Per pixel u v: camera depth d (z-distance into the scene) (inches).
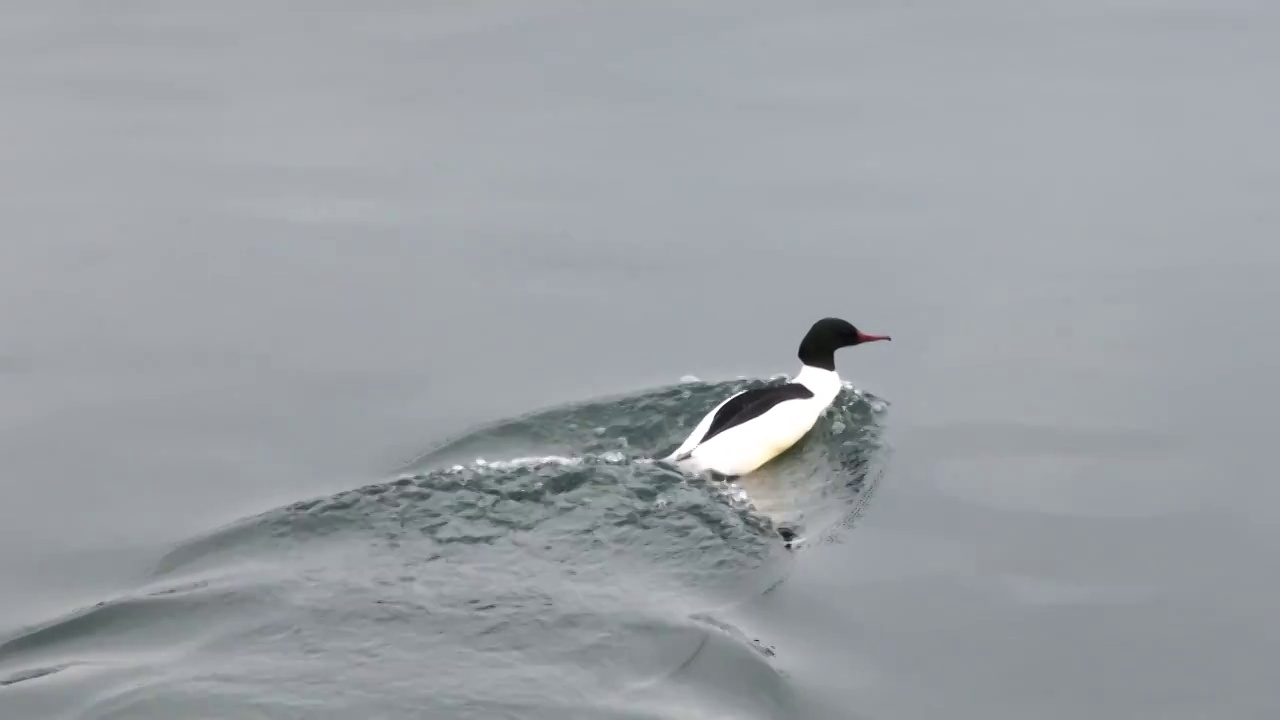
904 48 1197.7
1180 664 478.9
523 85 1129.4
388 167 980.6
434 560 521.0
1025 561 546.0
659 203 917.2
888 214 897.5
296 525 546.9
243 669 450.3
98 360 732.0
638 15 1298.0
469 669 449.1
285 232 884.6
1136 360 717.9
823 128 1031.0
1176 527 569.6
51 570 542.3
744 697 439.8
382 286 815.1
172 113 1077.1
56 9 1333.7
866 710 448.1
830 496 599.8
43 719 423.8
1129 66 1139.9
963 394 693.9
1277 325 746.8
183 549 538.6
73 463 631.8
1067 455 633.6
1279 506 583.8
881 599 515.8
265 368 726.5
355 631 472.4
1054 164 965.2
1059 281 806.5
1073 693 462.6
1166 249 840.3
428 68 1172.5
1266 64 1130.7
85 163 986.7
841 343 682.2
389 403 691.4
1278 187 916.6
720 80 1132.5
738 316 778.2
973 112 1055.0
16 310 783.7
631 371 723.4
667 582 511.5
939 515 583.5
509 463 596.4
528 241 871.1
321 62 1191.6
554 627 474.3
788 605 505.0
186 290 809.5
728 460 611.2
